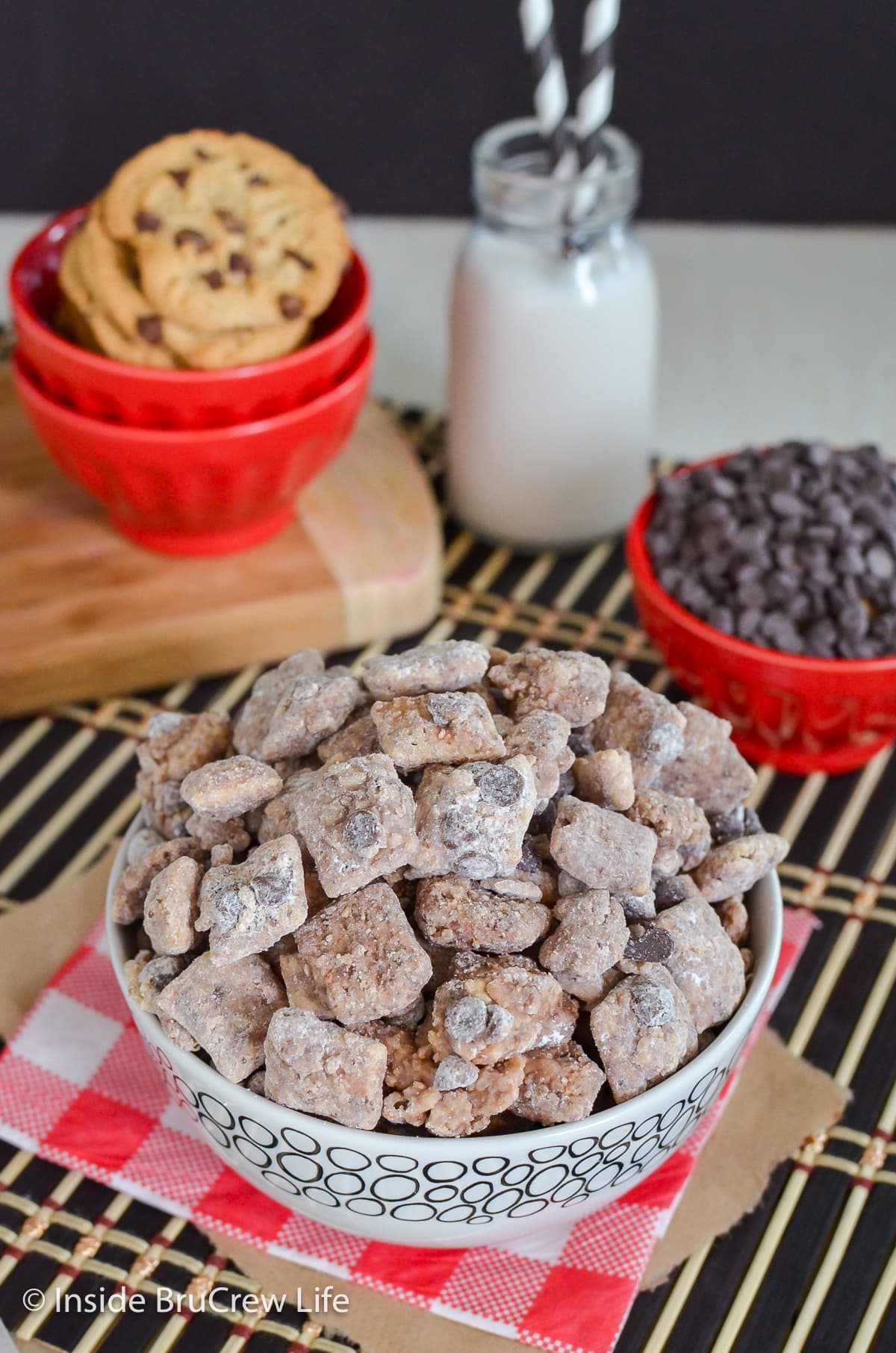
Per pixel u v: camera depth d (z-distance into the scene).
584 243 0.72
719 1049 0.52
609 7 0.67
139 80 1.04
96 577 0.72
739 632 0.66
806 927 0.64
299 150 1.07
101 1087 0.59
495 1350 0.54
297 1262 0.56
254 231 0.69
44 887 0.65
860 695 0.65
